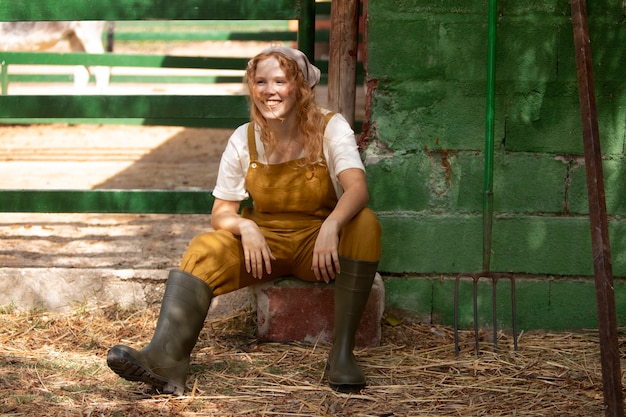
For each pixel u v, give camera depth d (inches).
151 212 197.2
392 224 189.2
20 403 149.6
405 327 190.4
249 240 161.2
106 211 196.9
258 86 159.8
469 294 191.2
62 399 152.1
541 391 159.0
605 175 187.6
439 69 184.1
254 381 162.4
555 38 182.7
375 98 186.2
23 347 177.2
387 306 192.5
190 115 197.5
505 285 190.4
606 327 135.0
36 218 269.9
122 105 197.2
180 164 364.5
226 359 172.6
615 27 182.9
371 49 183.9
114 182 317.1
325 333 181.2
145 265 210.5
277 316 180.9
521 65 183.6
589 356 176.9
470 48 183.0
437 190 188.4
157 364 152.4
